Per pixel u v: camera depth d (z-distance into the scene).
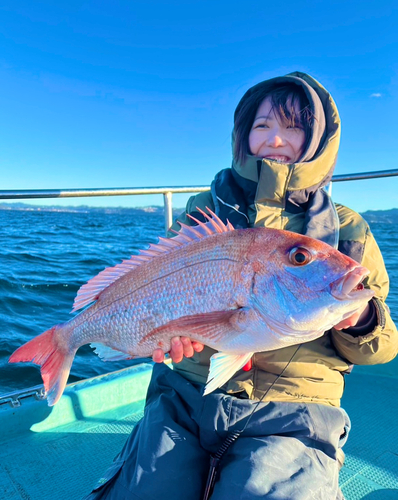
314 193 2.15
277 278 1.69
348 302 1.59
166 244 2.00
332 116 2.11
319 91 2.17
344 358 1.94
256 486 1.53
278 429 1.79
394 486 2.24
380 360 1.86
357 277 1.56
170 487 1.67
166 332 1.86
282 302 1.67
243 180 2.26
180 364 2.18
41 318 7.11
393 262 12.99
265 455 1.65
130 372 3.29
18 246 16.53
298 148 2.25
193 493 1.71
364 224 2.05
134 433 1.99
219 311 1.77
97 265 12.34
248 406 1.84
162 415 1.91
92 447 2.60
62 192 3.06
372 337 1.77
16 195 2.90
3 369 5.19
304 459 1.68
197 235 1.96
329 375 1.90
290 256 1.69
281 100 2.21
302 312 1.65
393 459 2.49
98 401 3.03
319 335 1.69
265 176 2.08
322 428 1.78
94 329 2.04
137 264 2.03
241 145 2.32
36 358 2.09
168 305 1.86
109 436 2.74
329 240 1.93
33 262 12.48
